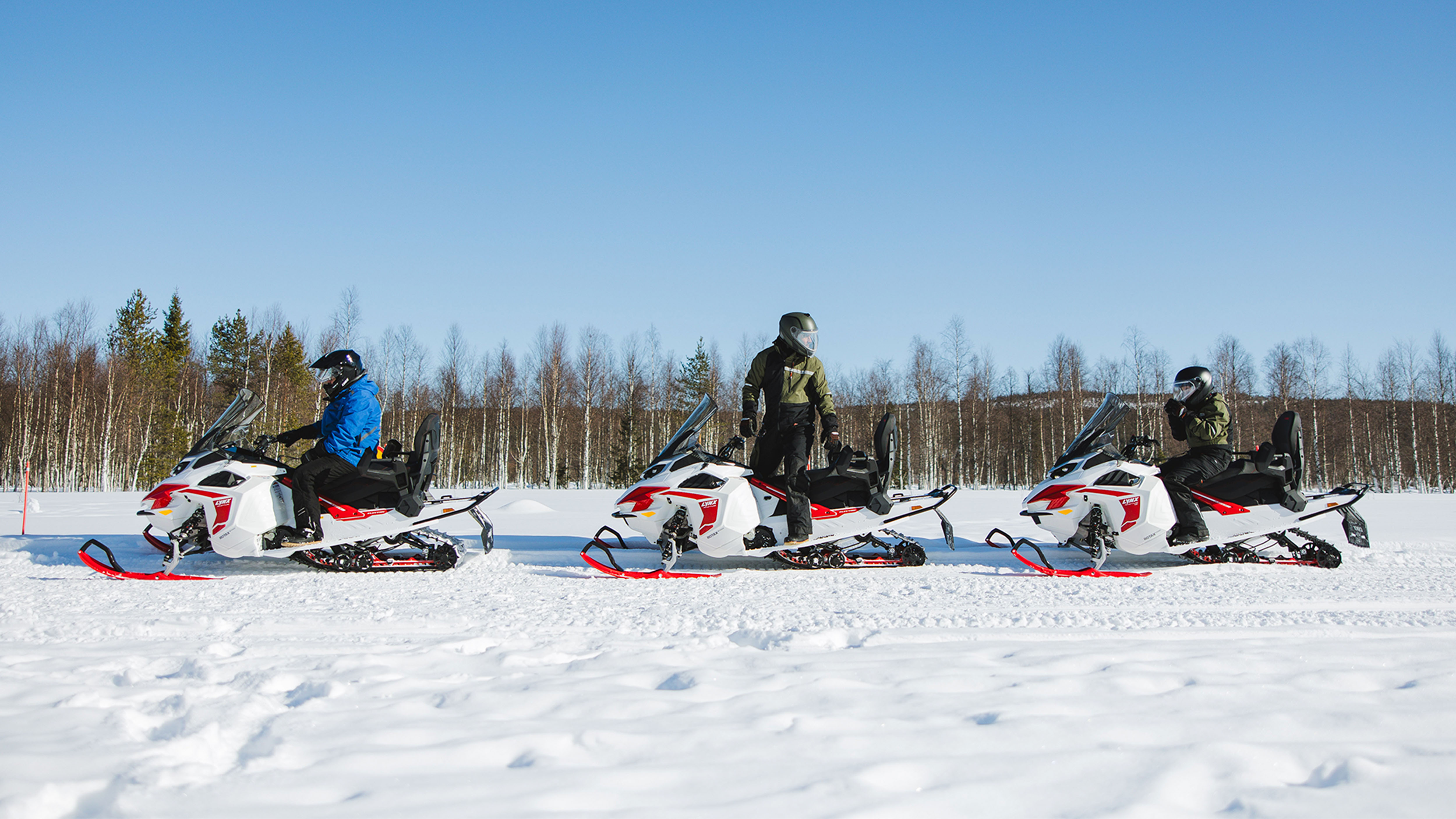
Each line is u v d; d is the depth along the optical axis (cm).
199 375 4759
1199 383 673
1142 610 465
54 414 3938
